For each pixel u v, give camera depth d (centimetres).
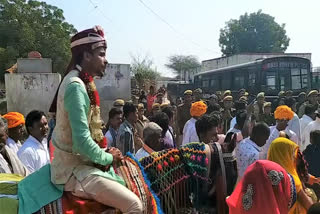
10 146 503
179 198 348
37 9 2822
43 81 1045
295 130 822
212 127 458
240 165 498
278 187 309
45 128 481
